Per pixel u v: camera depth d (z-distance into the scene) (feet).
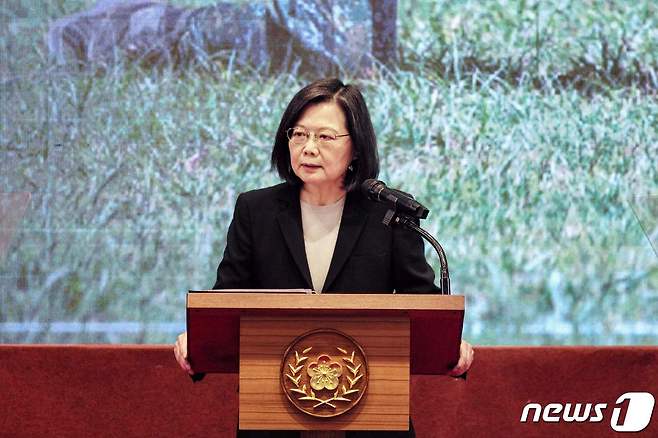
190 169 37.93
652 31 38.40
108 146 37.78
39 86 37.78
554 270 37.88
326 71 38.17
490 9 38.47
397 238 22.99
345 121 22.75
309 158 22.38
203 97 38.06
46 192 37.52
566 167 38.17
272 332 18.38
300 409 18.21
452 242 37.96
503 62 38.34
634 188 38.14
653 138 38.22
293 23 38.22
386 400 18.35
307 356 18.35
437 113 38.22
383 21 38.24
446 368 20.62
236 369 20.61
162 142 37.88
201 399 31.96
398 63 38.27
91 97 37.86
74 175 37.65
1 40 37.83
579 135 38.19
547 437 32.14
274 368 18.34
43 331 37.14
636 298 37.78
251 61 38.14
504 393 32.24
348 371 18.34
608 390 32.24
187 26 38.14
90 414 31.73
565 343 37.63
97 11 38.01
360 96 23.25
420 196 38.04
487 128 38.24
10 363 31.65
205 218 37.86
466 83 38.32
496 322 37.68
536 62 38.32
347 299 18.06
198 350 19.77
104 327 37.29
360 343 18.40
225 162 38.01
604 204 38.06
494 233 38.01
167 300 37.52
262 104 38.14
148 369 31.94
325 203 23.53
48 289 37.27
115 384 31.86
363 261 22.75
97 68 37.88
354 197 23.43
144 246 37.65
